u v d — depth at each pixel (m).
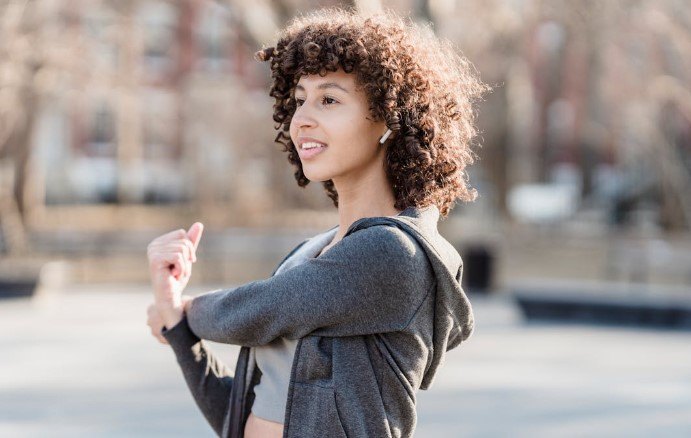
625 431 6.00
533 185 32.12
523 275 18.20
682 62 18.20
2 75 13.89
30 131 17.89
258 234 21.83
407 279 1.58
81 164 29.97
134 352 8.92
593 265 19.67
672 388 7.49
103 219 26.97
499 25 17.42
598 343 9.85
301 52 1.73
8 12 13.77
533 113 29.23
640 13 17.27
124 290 14.34
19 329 10.30
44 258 17.56
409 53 1.72
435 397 6.97
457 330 1.76
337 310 1.58
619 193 29.33
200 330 1.80
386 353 1.61
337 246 1.62
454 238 16.31
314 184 21.11
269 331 1.66
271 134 25.23
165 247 1.92
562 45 22.20
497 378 7.77
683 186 23.66
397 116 1.68
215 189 26.41
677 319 11.05
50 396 6.94
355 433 1.58
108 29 18.61
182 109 27.11
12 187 18.42
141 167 29.78
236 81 30.67
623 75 19.89
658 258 18.81
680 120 25.36
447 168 1.76
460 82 1.84
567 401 6.90
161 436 5.75
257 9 15.26
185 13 30.06
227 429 1.80
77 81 17.67
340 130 1.68
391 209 1.76
